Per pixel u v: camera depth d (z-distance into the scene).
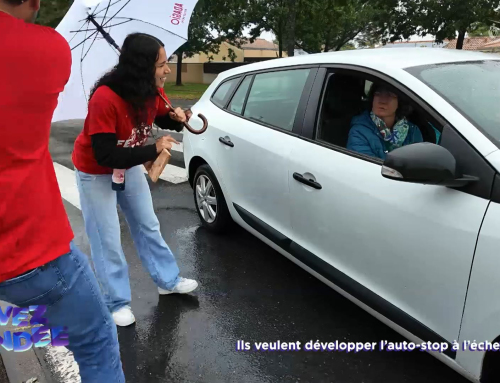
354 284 2.56
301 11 21.64
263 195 3.33
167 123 3.00
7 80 1.24
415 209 2.14
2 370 2.21
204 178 4.30
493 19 19.52
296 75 3.25
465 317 1.96
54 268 1.49
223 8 22.66
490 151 1.94
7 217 1.34
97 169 2.65
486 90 2.36
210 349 2.77
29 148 1.36
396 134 2.64
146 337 2.88
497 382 1.99
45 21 13.15
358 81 2.82
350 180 2.53
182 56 33.06
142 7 2.71
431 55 2.74
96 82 2.52
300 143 2.98
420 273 2.14
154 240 3.15
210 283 3.52
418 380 2.48
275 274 3.64
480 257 1.87
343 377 2.52
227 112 3.94
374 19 23.00
